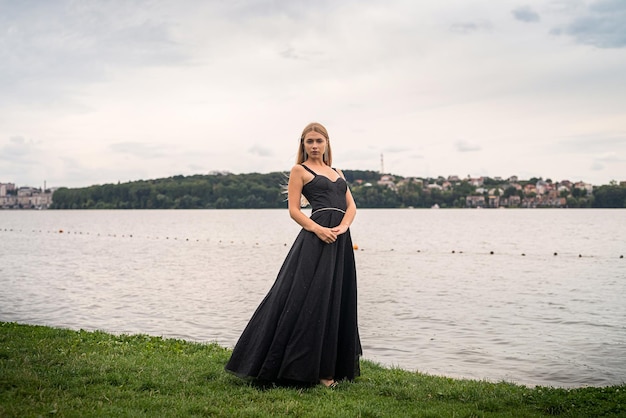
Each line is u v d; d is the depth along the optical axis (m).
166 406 5.70
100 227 94.88
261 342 6.50
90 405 5.60
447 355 12.30
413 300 20.83
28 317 16.61
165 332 14.36
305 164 6.93
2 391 5.86
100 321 16.00
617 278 28.66
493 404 6.29
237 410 5.61
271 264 35.81
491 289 24.22
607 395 6.64
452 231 83.12
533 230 85.94
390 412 5.85
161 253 44.84
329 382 6.64
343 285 6.81
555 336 14.41
